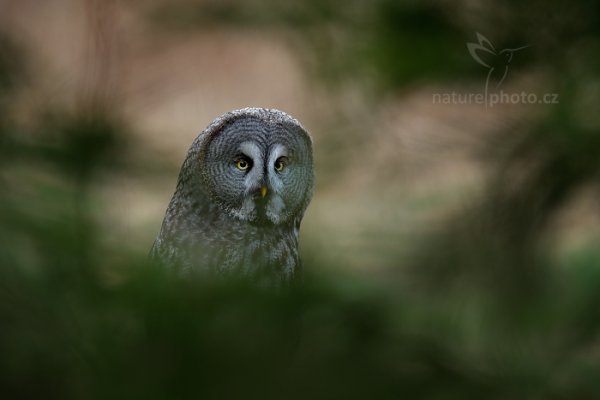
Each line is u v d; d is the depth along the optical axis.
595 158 15.39
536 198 15.41
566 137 15.39
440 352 13.74
